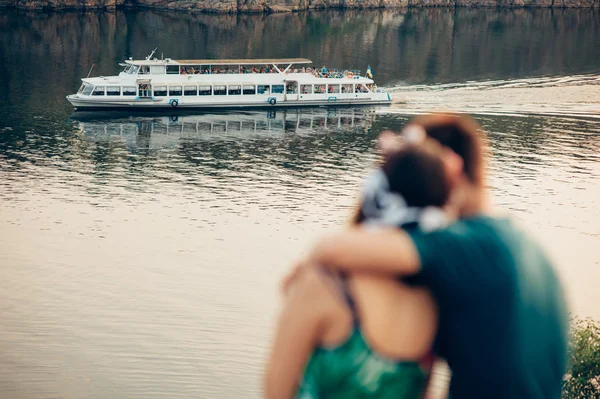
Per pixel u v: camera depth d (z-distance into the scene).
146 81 119.94
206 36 172.88
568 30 194.38
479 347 3.39
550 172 91.62
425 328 3.40
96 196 82.88
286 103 122.81
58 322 56.81
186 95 121.06
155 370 50.69
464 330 3.39
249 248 71.25
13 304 59.50
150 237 72.69
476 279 3.37
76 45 157.62
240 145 103.25
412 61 154.25
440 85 135.00
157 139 105.19
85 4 196.38
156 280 64.38
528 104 121.44
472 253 3.41
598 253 72.38
